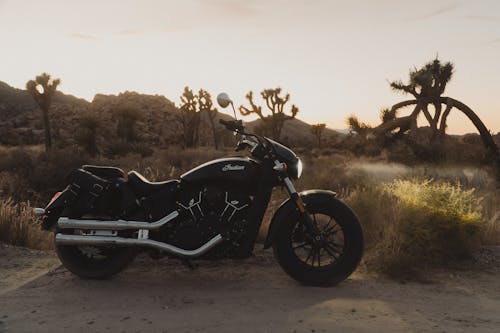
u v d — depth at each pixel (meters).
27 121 91.75
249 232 4.38
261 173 4.42
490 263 5.26
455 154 14.04
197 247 4.38
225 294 4.20
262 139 4.48
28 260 5.39
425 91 16.89
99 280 4.62
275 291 4.28
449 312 3.79
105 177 4.76
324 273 4.41
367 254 5.39
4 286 4.47
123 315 3.70
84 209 4.62
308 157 23.69
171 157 22.08
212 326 3.47
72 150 22.23
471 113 16.86
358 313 3.73
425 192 6.00
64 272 4.86
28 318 3.63
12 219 6.54
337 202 4.47
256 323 3.52
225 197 4.41
